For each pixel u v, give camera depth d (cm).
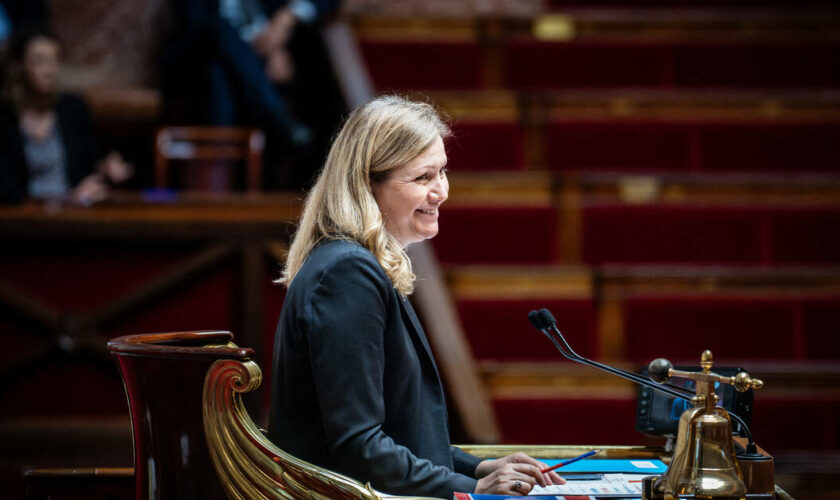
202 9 1816
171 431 589
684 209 1491
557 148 1659
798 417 1306
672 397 686
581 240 1497
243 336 1360
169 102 1889
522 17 1914
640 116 1680
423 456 613
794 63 1805
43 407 1352
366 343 580
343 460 569
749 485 589
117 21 2138
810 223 1484
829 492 1248
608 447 702
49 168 1603
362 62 1862
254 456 573
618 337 1398
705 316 1395
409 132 626
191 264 1352
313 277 595
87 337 1345
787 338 1390
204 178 1736
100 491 665
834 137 1628
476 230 1495
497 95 1681
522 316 1391
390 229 637
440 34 1934
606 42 1841
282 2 1952
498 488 582
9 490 1230
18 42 1605
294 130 1802
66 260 1350
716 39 1825
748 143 1634
